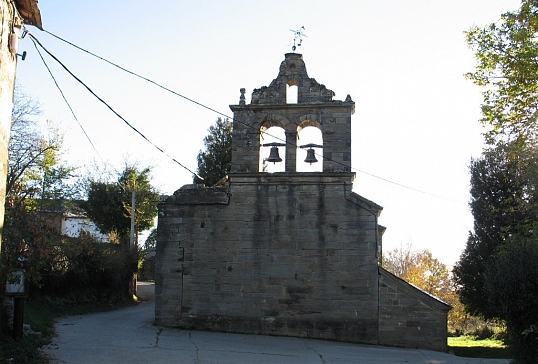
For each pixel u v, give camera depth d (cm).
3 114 1237
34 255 1802
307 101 2566
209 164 4941
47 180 4253
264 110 2580
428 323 2358
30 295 2812
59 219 4775
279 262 2462
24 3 1340
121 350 1859
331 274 2430
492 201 3669
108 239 4438
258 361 1858
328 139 2519
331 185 2486
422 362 1994
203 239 2516
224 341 2214
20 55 1389
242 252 2488
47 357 1630
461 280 3759
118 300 3822
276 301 2438
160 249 2534
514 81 2142
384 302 2392
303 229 2472
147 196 5072
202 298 2477
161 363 1705
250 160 2547
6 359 1469
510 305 1791
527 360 1766
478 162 3806
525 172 2381
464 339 3775
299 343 2266
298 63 2616
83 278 3353
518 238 2330
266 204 2508
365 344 2356
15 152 3438
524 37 2086
